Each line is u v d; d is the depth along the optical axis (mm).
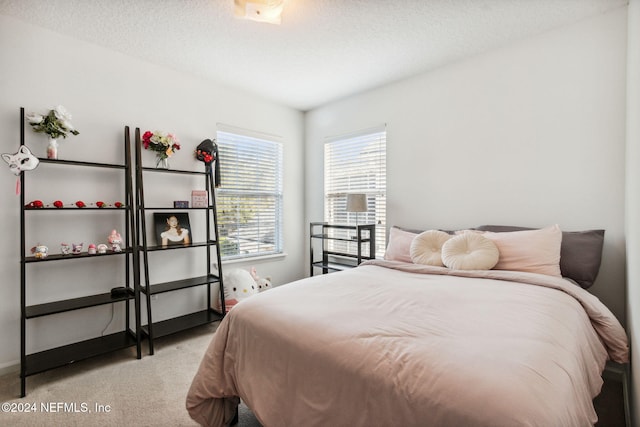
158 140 2672
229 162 3436
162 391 1887
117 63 2600
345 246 3746
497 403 738
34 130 2182
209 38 2395
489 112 2590
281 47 2527
